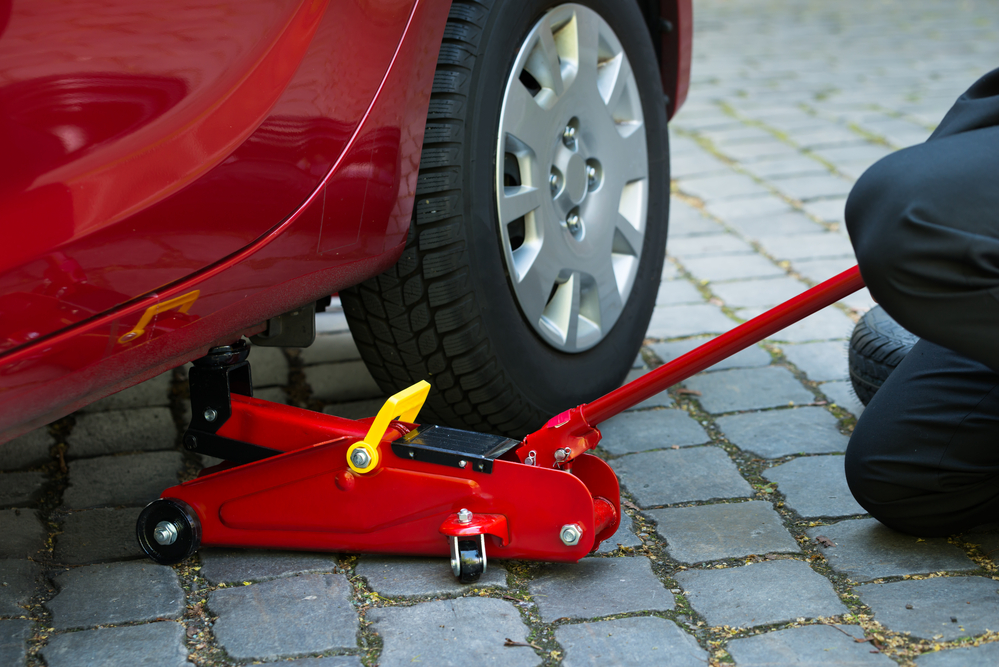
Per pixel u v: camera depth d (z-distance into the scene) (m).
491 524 1.56
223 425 1.74
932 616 1.48
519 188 1.99
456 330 1.87
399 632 1.48
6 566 1.68
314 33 1.48
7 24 1.20
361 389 2.58
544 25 2.01
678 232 3.84
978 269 1.25
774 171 4.53
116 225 1.28
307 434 1.69
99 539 1.81
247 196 1.42
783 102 5.85
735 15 9.46
